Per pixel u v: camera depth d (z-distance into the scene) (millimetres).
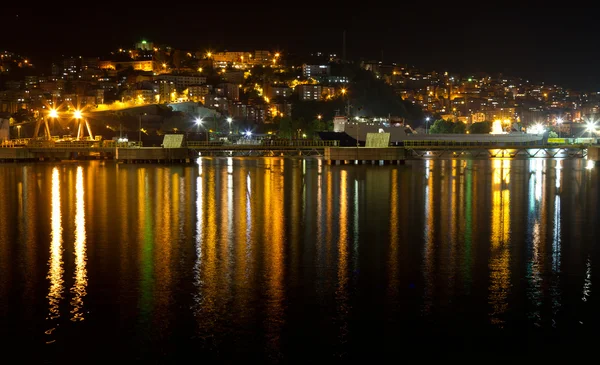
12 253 31781
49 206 51625
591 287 25250
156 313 22156
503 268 28406
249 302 23328
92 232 38125
